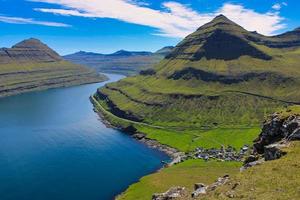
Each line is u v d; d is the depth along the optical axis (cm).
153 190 18138
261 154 10875
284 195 6644
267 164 8288
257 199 6706
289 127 10238
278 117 11056
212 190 8319
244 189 7312
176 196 9500
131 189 19312
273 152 9156
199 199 7819
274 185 7150
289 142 9312
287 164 7944
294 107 11362
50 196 18750
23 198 18412
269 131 11094
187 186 18300
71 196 18850
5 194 18850
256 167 8331
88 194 19212
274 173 7688
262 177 7612
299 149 8625
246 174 8088
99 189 19988
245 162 11169
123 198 17875
